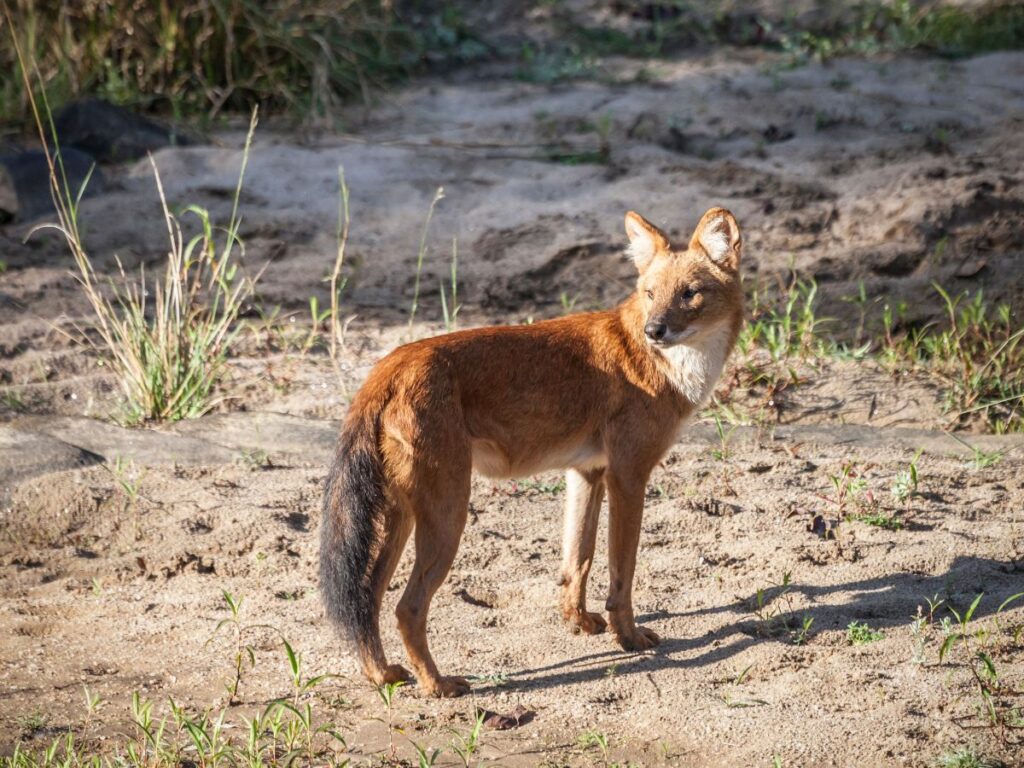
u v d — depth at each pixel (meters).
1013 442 11.38
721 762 6.86
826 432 11.62
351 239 15.98
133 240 15.77
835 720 7.13
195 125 18.91
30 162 16.52
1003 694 7.30
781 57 21.44
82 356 13.16
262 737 7.22
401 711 7.49
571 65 21.20
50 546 9.88
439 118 19.56
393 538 7.63
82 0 19.22
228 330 13.81
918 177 16.59
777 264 14.82
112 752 7.12
